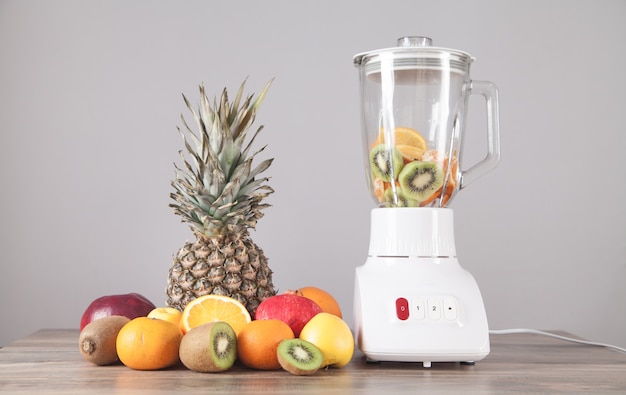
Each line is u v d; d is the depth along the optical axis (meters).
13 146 2.31
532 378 1.07
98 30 2.33
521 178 2.41
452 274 1.20
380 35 2.38
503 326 2.40
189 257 1.31
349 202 2.36
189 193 1.32
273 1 2.37
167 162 2.34
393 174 1.25
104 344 1.15
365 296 1.17
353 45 2.38
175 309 1.29
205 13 2.36
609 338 2.41
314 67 2.37
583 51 2.43
